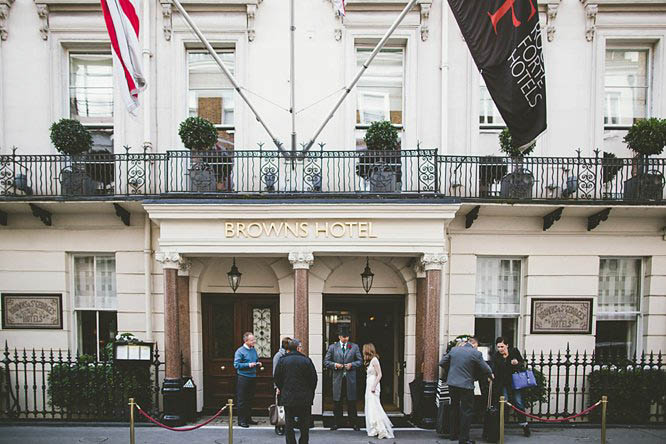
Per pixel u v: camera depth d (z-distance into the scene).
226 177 8.62
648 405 8.17
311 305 8.89
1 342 8.80
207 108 9.14
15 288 8.85
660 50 8.93
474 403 7.57
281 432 7.43
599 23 8.86
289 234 7.86
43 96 8.91
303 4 8.88
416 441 7.07
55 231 8.87
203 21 8.86
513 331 9.07
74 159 8.43
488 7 6.80
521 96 6.79
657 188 8.30
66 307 8.87
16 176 8.56
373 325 9.67
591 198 8.38
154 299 8.79
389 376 9.65
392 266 8.95
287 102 8.89
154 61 8.84
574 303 8.77
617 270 9.05
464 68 8.93
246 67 8.87
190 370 8.57
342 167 8.78
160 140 8.88
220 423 8.16
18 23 8.88
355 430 7.66
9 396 8.44
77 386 8.06
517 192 8.31
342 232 7.82
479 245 8.81
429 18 8.84
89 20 8.90
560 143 8.88
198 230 7.87
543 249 8.82
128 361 8.00
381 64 9.15
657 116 9.01
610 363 8.23
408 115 8.91
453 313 8.79
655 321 8.86
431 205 7.64
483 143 9.06
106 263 9.07
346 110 8.89
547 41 8.85
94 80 9.22
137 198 8.07
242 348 7.91
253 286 9.12
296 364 6.31
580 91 8.89
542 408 8.63
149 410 8.10
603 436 6.75
